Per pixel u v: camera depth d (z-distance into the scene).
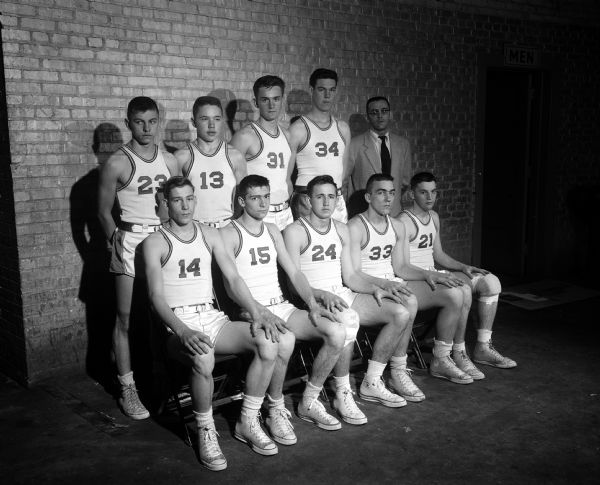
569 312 6.63
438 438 3.98
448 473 3.58
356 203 5.92
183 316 3.95
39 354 4.79
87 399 4.57
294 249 4.42
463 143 7.27
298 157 5.22
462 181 7.34
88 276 4.96
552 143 8.05
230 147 4.68
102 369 5.10
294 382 4.41
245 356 3.96
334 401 4.30
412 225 5.17
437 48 6.86
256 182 4.11
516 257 8.25
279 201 5.01
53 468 3.65
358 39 6.25
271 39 5.68
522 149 8.01
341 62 6.16
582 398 4.57
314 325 4.08
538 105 7.98
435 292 4.80
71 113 4.72
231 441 3.96
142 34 4.98
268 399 4.01
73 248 4.86
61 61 4.64
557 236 8.40
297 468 3.64
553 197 8.20
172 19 5.11
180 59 5.19
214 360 3.69
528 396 4.60
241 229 4.20
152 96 5.09
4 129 4.52
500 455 3.77
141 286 4.96
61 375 4.93
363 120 6.41
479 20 7.16
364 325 4.58
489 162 8.38
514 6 7.45
